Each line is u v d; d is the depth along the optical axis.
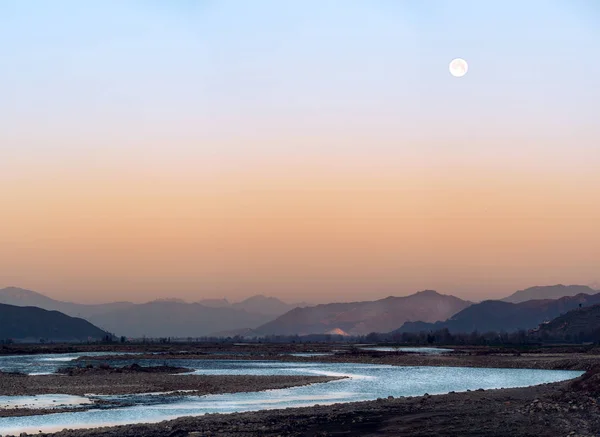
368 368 145.25
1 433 52.12
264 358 192.38
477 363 157.00
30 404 71.12
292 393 84.06
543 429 47.22
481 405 61.69
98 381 99.81
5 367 147.25
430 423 51.03
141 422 58.12
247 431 48.44
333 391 87.25
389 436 45.78
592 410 55.16
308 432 47.91
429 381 106.25
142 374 116.56
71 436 47.28
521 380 109.44
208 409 67.12
